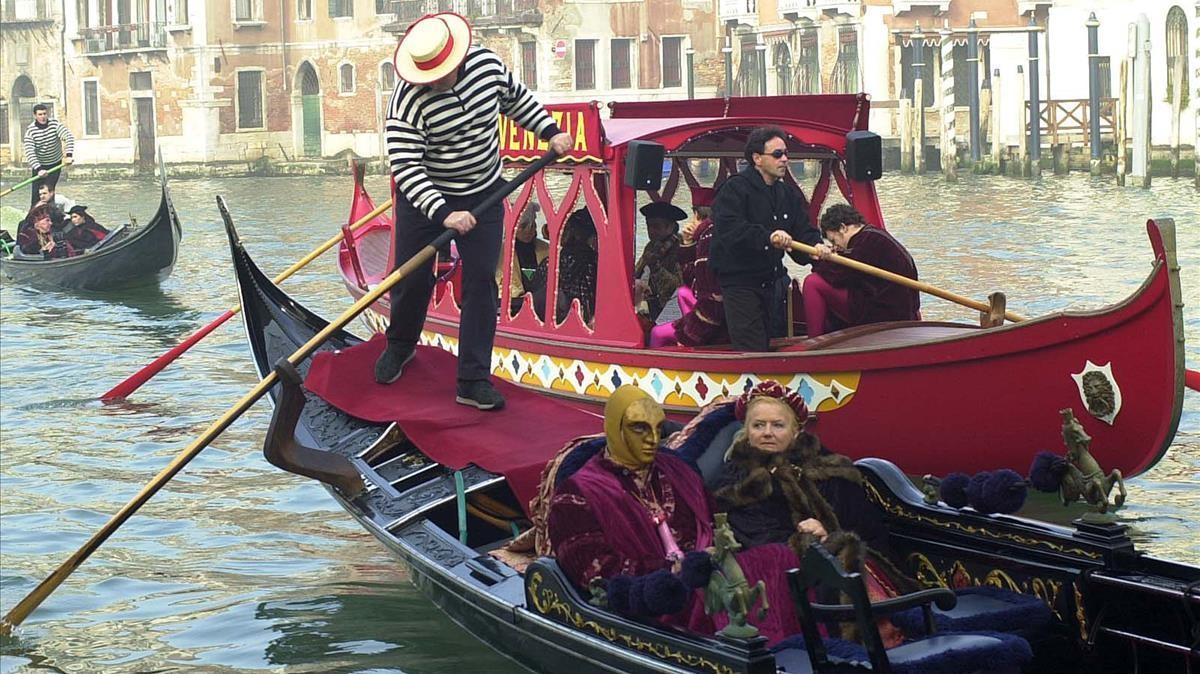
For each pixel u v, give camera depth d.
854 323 8.83
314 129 51.88
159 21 51.47
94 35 53.12
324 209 35.06
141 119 52.91
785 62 43.91
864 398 8.14
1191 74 33.62
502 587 5.88
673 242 9.76
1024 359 7.66
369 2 49.78
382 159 50.00
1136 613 5.08
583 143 9.15
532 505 5.84
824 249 8.40
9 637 7.14
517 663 5.80
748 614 5.07
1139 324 7.24
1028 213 26.44
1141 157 30.23
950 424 7.98
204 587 7.75
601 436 5.71
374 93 50.12
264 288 9.95
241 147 51.47
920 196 30.72
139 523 9.02
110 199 41.28
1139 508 8.61
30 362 14.62
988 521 5.52
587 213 9.77
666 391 8.82
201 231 29.47
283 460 6.97
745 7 44.44
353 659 6.60
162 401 12.66
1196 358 12.70
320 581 7.75
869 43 40.16
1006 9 39.78
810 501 5.38
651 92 46.41
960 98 40.31
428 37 7.34
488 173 7.64
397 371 8.15
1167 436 7.38
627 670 5.00
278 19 51.59
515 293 10.34
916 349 7.90
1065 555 5.29
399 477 7.36
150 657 6.82
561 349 9.45
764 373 8.37
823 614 4.78
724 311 8.73
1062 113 37.78
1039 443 7.80
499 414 7.67
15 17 54.94
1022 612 5.18
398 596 7.43
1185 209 26.05
